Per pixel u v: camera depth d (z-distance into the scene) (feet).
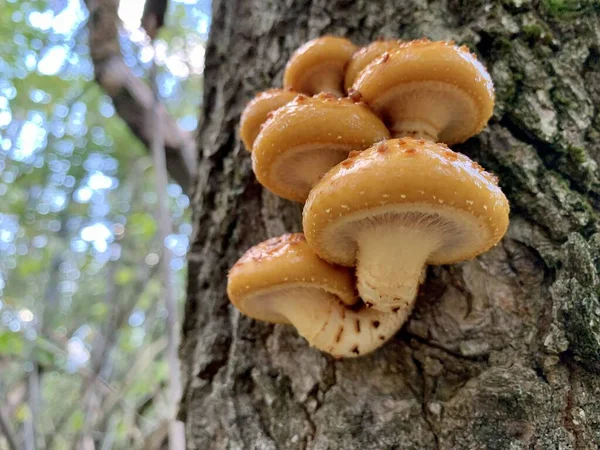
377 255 0.55
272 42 0.97
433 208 0.46
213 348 0.83
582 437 0.57
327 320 0.64
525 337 0.63
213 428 0.75
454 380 0.64
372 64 0.63
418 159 0.46
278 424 0.71
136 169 2.88
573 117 0.73
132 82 1.95
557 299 0.62
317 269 0.60
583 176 0.69
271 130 0.61
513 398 0.58
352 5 0.91
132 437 1.77
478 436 0.58
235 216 0.88
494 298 0.65
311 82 0.80
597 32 0.78
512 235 0.68
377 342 0.65
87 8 2.02
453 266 0.67
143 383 2.20
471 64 0.59
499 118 0.73
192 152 2.02
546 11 0.79
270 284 0.61
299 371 0.73
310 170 0.64
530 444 0.57
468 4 0.82
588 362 0.59
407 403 0.63
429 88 0.60
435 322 0.66
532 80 0.75
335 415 0.66
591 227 0.66
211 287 0.88
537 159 0.70
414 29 0.84
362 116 0.59
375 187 0.46
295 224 0.81
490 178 0.50
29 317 2.23
